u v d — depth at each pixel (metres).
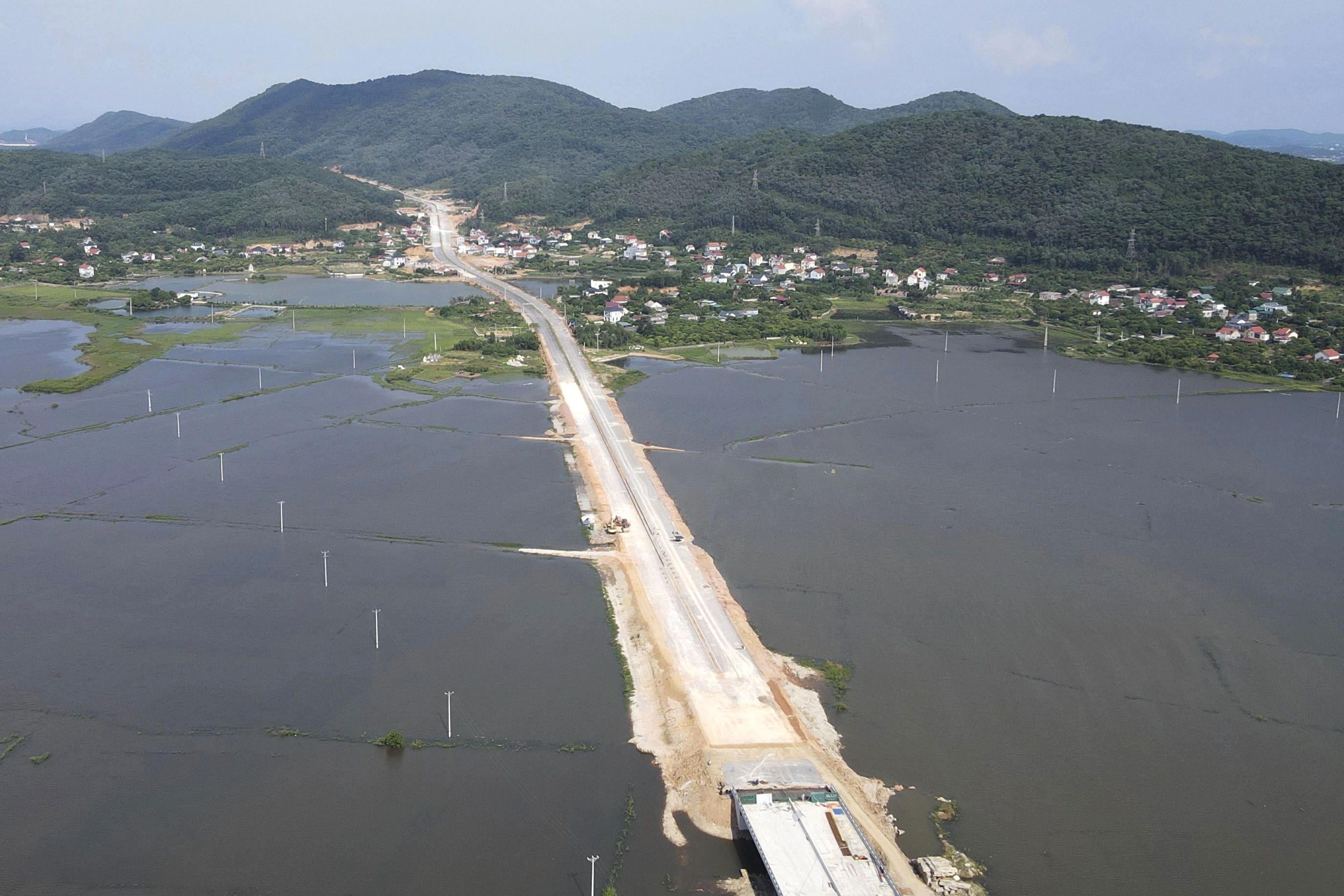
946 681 95.56
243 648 99.19
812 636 103.31
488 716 88.75
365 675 94.88
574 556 121.81
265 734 85.75
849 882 66.88
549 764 82.56
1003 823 76.31
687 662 97.12
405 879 70.25
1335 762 84.81
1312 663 100.25
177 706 89.38
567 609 108.62
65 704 89.25
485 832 74.75
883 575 118.06
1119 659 100.31
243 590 111.12
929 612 109.06
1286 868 72.75
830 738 85.94
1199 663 100.00
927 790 79.69
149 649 98.50
